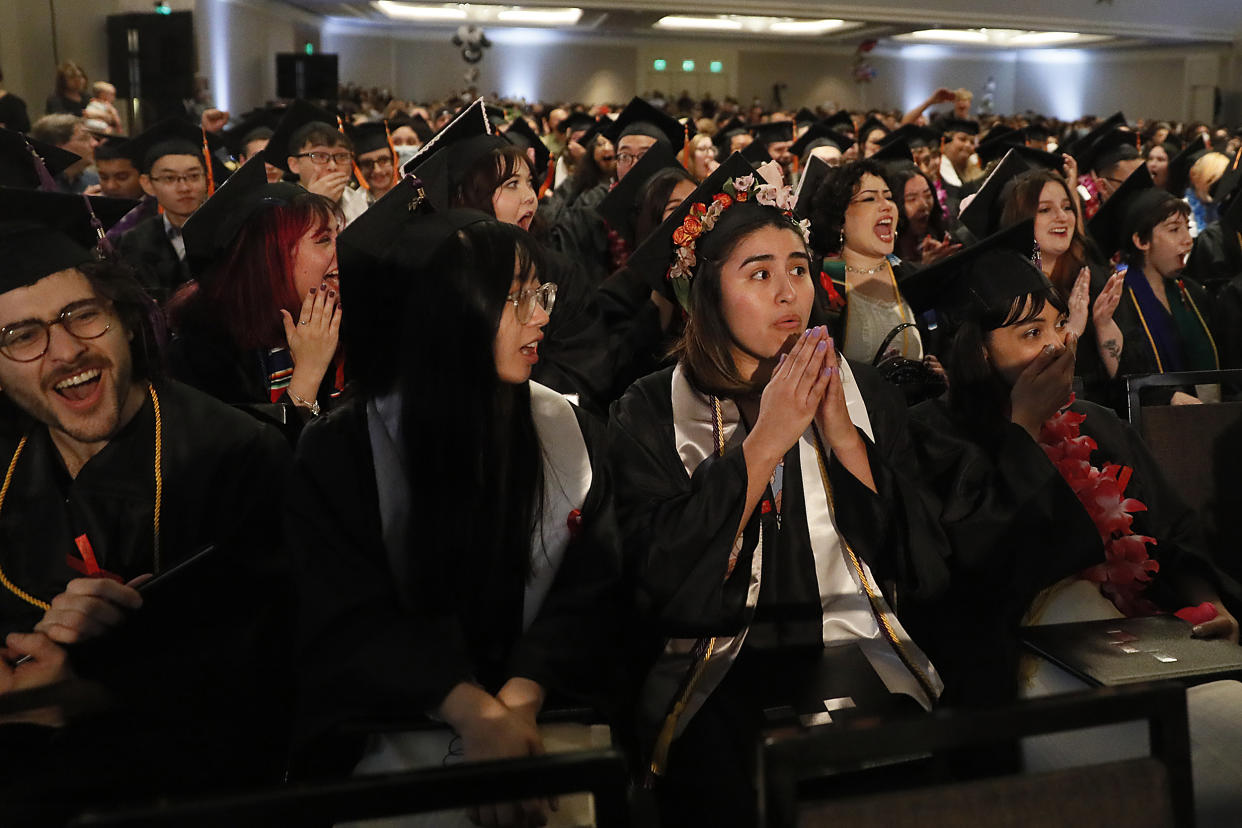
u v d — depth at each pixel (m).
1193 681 1.59
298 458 1.59
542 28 25.05
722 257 1.86
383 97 20.27
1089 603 2.01
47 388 1.56
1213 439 2.50
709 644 1.76
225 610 1.67
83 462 1.69
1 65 10.35
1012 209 3.50
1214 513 2.47
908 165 4.36
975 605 2.00
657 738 1.70
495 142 3.03
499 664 1.61
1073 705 0.97
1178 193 7.50
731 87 26.66
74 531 1.64
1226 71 23.20
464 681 1.44
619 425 1.91
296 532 1.55
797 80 26.94
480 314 1.45
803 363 1.66
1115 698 0.98
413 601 1.51
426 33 25.52
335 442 1.57
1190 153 7.44
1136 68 25.17
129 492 1.66
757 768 0.92
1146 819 1.00
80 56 11.45
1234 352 3.61
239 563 1.72
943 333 2.28
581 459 1.65
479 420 1.48
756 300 1.84
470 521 1.50
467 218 1.50
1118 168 5.89
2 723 1.48
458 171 2.99
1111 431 2.26
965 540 1.95
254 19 19.05
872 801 0.95
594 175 6.13
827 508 1.87
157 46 8.95
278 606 1.79
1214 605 2.06
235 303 2.26
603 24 23.80
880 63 27.23
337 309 2.25
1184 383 2.50
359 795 0.88
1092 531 1.93
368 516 1.53
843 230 3.16
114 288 1.61
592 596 1.59
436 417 1.47
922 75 27.69
